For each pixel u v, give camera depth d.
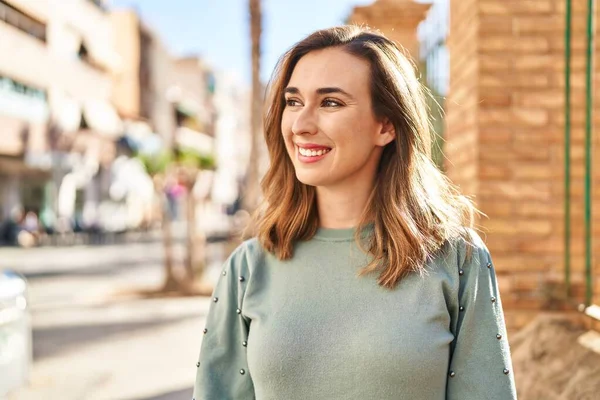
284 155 1.76
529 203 3.06
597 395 2.15
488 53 3.09
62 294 11.51
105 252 22.30
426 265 1.54
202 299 10.71
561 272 3.04
